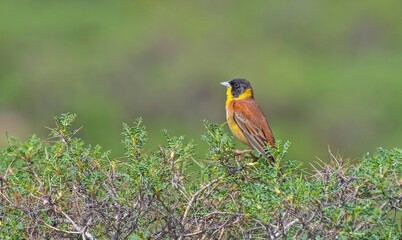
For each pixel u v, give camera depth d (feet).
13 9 101.91
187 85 93.71
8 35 98.58
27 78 93.97
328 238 22.09
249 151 27.37
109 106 91.50
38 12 102.01
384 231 22.40
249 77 95.25
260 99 92.68
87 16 102.22
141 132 24.70
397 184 22.68
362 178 23.27
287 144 24.08
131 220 23.40
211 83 94.12
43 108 91.40
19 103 91.61
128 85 94.58
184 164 24.50
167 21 102.27
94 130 89.04
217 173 24.49
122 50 98.37
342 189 23.27
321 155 85.40
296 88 92.63
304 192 22.16
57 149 24.61
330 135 87.35
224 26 102.17
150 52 98.48
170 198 24.20
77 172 24.20
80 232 23.13
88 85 93.76
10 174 24.72
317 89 92.12
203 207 23.86
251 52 99.30
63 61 96.37
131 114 91.71
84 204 23.95
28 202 24.20
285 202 22.17
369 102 89.30
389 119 87.81
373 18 101.60
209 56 98.43
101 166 24.39
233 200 23.97
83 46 98.84
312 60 98.17
